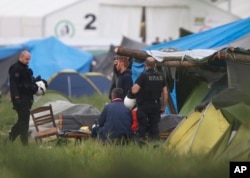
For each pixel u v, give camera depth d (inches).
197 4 7534.5
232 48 2140.7
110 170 1612.9
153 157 1755.7
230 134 1969.7
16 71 2303.2
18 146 2101.4
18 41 6786.4
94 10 7347.4
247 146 1935.3
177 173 1603.1
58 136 2277.3
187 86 2618.1
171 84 2559.1
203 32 3100.4
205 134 1971.0
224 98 2010.3
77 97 4357.8
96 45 6860.2
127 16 7500.0
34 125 2487.7
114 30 7465.6
